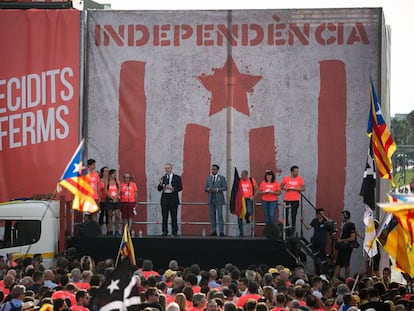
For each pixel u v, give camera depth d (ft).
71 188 62.13
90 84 111.55
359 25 109.19
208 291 65.31
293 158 109.19
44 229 99.96
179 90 110.32
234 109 109.70
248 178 104.63
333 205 108.88
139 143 110.73
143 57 110.73
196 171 110.11
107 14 111.24
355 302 60.95
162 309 57.31
